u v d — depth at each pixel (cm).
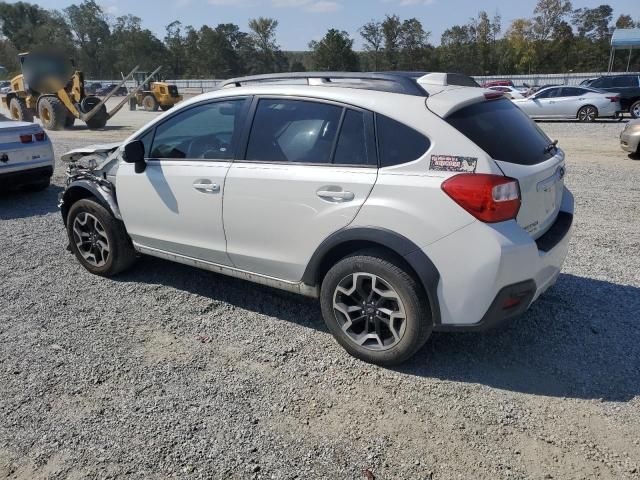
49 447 273
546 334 373
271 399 309
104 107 1927
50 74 1906
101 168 465
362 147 323
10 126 755
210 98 395
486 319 303
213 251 398
